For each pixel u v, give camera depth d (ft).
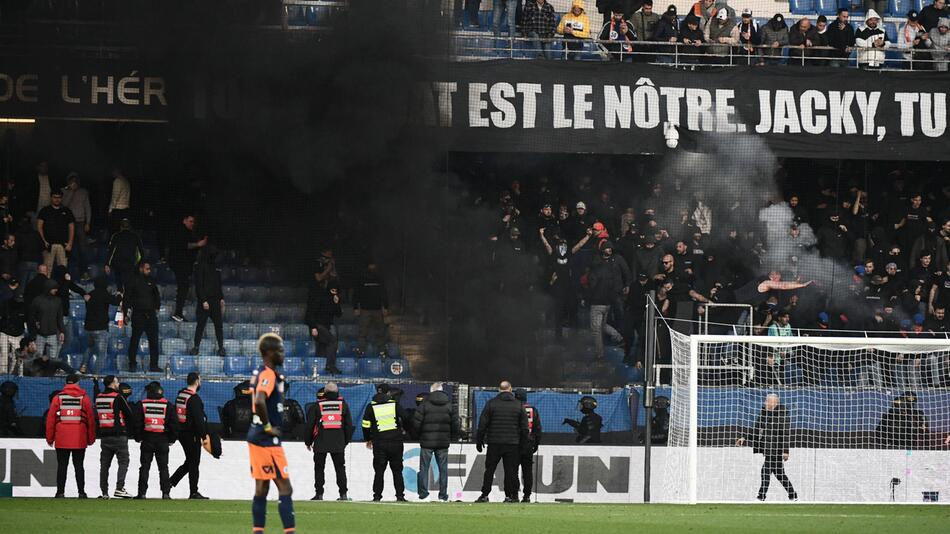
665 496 90.94
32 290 104.42
